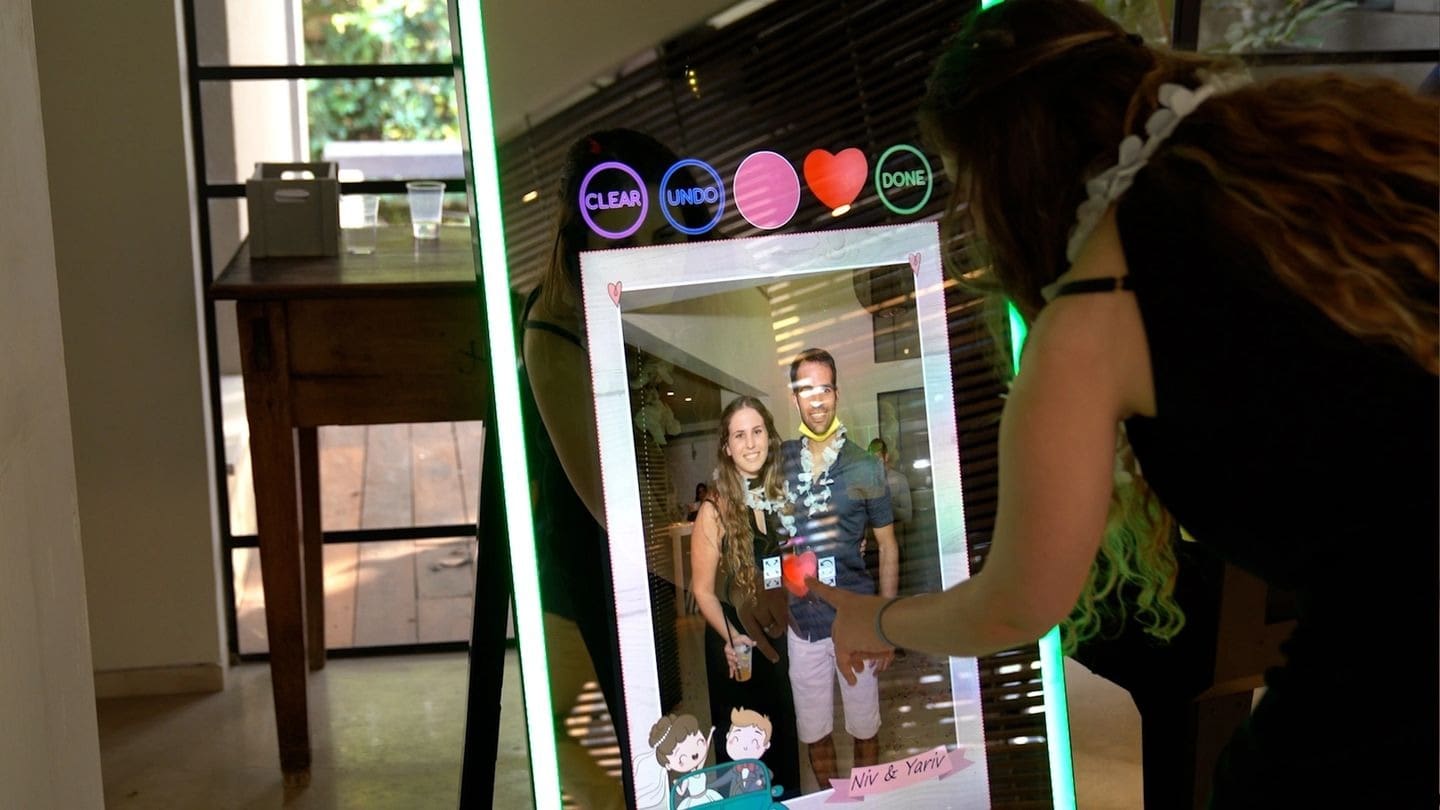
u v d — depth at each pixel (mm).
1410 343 1204
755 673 1635
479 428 3988
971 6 1659
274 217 2695
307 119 3275
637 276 1567
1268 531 1287
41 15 2756
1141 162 1263
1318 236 1198
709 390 1605
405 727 2895
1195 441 1273
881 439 1676
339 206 2740
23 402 1339
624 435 1570
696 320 1596
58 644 1446
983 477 1712
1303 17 3119
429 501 3537
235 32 3021
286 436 2518
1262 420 1238
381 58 3156
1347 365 1220
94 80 2797
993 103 1319
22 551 1313
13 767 1259
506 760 2727
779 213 1621
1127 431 1332
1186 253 1233
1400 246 1195
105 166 2830
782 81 1597
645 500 1582
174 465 2967
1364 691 1280
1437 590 1238
